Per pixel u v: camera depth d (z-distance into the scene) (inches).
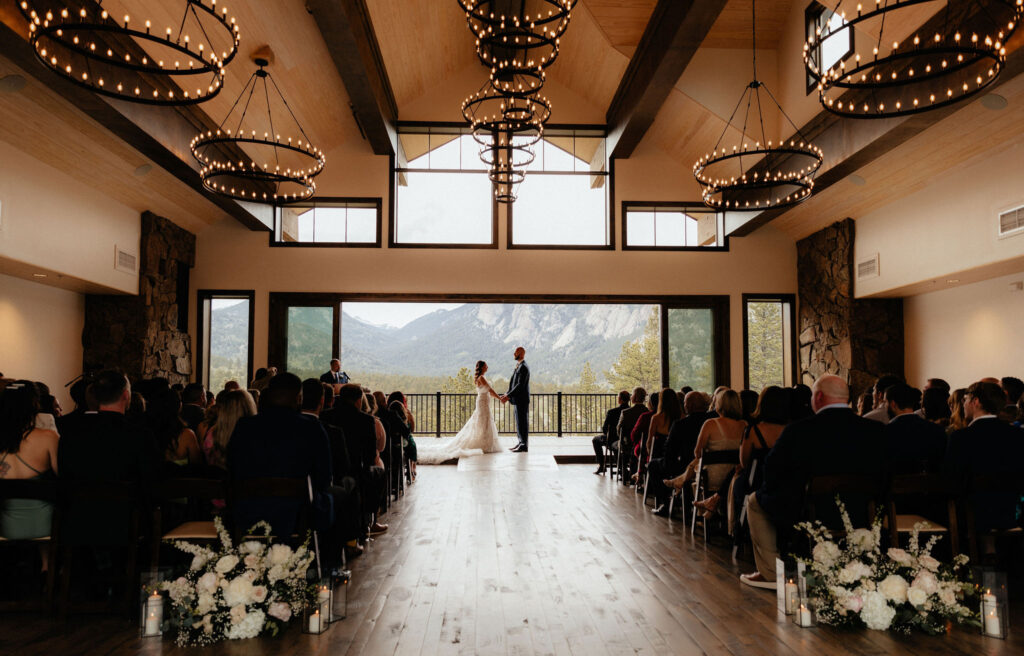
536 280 426.3
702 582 152.7
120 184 311.4
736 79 362.6
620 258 429.4
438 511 241.3
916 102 234.8
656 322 1466.5
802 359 423.8
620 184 433.1
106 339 340.5
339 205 424.8
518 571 162.6
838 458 133.2
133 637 118.3
